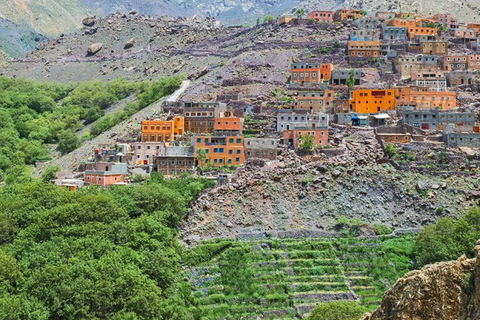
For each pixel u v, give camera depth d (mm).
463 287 82375
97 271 147500
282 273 176000
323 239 191250
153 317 143875
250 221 197000
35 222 175875
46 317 133500
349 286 172375
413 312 86125
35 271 146000
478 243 83562
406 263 180125
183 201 198500
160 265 162750
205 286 172875
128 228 173125
